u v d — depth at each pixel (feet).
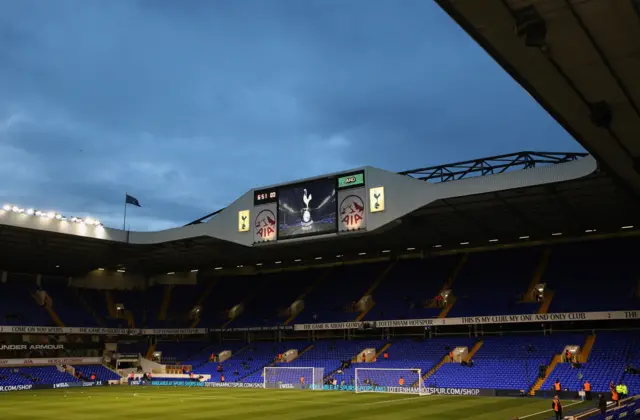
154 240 234.38
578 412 126.93
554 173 151.23
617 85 70.33
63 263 271.90
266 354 256.52
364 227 187.93
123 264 286.87
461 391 180.86
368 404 151.64
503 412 131.54
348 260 293.84
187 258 274.16
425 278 255.29
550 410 133.90
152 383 251.19
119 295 304.09
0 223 198.29
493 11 54.95
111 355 275.39
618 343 187.21
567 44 60.44
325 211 197.47
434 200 174.19
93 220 223.30
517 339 208.95
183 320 287.48
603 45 60.70
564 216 197.57
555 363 185.06
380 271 276.41
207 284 318.65
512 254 248.93
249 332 278.87
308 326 247.50
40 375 234.79
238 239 214.28
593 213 192.75
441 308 229.04
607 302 195.00
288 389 211.82
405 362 213.66
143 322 285.23
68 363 255.50
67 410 143.95
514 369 186.70
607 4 52.85
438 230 221.66
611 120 81.82
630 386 159.74
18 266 273.95
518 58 63.77
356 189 192.75
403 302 242.78
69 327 252.42
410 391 190.39
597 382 165.78
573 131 87.56
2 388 212.84
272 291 293.02
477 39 59.93
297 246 248.32
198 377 243.60
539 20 54.03
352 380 208.23
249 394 188.03
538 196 170.50
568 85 70.64
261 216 211.00
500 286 229.25
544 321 197.57
